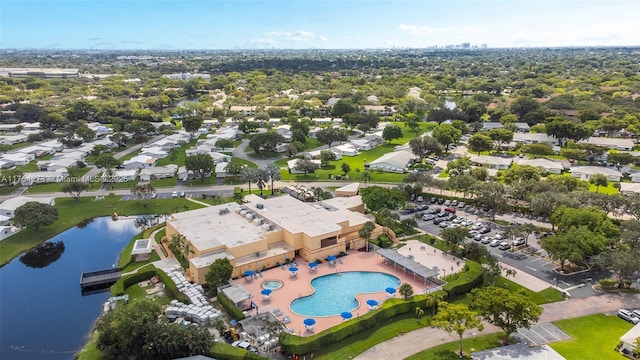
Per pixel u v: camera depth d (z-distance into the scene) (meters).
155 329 86.81
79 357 88.94
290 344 87.50
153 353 85.44
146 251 131.88
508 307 85.50
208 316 98.62
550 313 102.75
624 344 87.88
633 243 122.75
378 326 98.25
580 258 114.06
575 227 127.31
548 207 150.50
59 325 104.06
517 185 171.00
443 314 86.69
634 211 148.12
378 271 125.44
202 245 123.12
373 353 88.94
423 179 182.50
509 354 82.69
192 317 99.75
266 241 129.75
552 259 126.62
